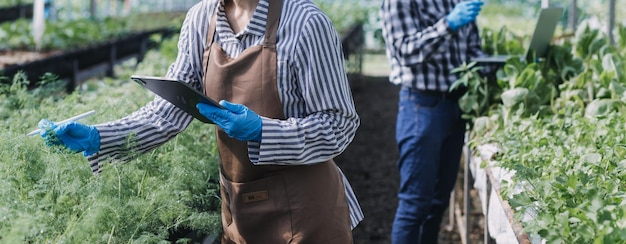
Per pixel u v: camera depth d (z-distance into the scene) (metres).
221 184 2.71
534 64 4.23
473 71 4.18
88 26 8.79
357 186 7.04
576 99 4.13
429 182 4.24
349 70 10.05
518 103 4.15
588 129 3.32
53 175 2.55
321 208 2.60
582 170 2.72
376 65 14.12
